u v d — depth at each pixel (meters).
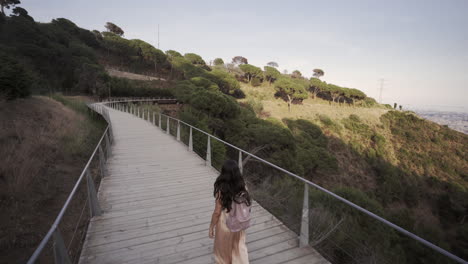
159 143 10.95
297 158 28.36
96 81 51.62
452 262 9.38
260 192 5.42
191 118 24.69
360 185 43.31
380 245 7.23
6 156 6.49
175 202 4.68
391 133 68.81
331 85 95.81
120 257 2.96
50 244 4.47
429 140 64.06
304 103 86.81
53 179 6.90
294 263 2.88
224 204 2.19
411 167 55.28
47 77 54.06
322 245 4.20
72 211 5.80
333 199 9.16
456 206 39.38
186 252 3.09
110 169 6.89
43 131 9.65
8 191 5.48
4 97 11.12
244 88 93.00
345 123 68.75
